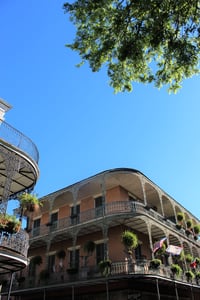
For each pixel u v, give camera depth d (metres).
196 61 8.67
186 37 8.40
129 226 22.47
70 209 26.88
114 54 9.44
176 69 9.35
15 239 12.93
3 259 12.70
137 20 8.42
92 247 20.58
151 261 18.92
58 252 23.30
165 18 8.02
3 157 13.79
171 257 24.56
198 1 7.86
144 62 9.48
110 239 22.16
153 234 24.42
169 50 8.58
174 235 24.38
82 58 9.60
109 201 24.06
